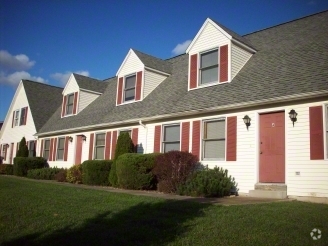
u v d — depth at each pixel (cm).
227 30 1377
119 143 1504
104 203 830
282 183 1025
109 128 1780
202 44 1427
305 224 584
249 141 1117
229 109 1186
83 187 1307
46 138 2433
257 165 1086
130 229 566
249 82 1216
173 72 1809
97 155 1866
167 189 1133
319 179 931
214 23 1381
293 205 799
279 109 1053
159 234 533
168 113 1378
